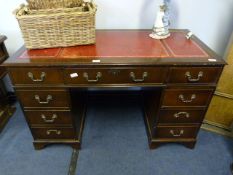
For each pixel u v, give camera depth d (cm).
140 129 162
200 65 106
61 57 108
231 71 136
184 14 156
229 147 148
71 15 108
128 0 150
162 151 144
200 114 127
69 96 117
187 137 140
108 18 157
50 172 129
